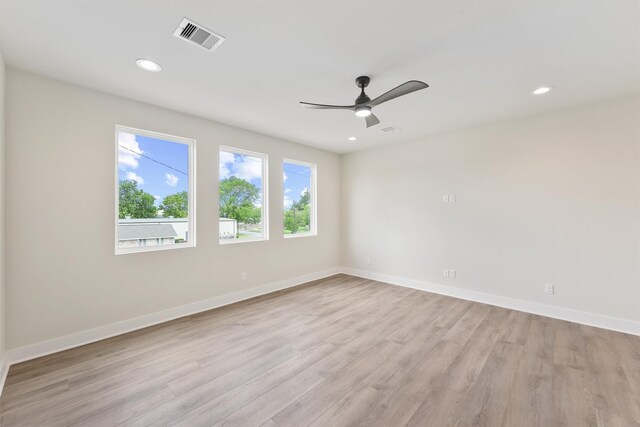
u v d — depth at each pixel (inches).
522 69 93.9
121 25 72.1
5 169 89.4
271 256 173.9
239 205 162.4
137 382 81.0
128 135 120.8
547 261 133.4
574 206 126.4
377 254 203.0
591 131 122.0
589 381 81.4
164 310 126.3
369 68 93.5
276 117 139.3
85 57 86.6
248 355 96.3
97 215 108.3
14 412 68.8
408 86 80.4
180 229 136.4
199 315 133.7
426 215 176.9
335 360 93.2
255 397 74.7
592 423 65.6
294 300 156.4
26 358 92.6
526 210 139.2
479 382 81.2
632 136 113.3
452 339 108.5
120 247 117.8
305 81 102.6
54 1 63.1
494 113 134.3
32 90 95.0
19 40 77.7
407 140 184.4
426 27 73.2
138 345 103.3
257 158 171.5
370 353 97.8
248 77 99.5
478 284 155.1
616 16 68.3
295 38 77.9
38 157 96.0
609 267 118.5
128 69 93.8
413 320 127.6
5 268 89.2
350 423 65.6
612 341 106.5
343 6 65.5
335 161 221.5
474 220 156.6
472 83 103.7
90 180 106.8
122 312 114.1
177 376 84.0
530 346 102.8
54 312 98.7
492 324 123.0
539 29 73.7
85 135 105.9
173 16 69.0
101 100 109.7
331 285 188.5
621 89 108.8
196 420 66.5
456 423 65.6
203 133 140.9
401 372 86.3
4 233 88.6
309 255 199.8
